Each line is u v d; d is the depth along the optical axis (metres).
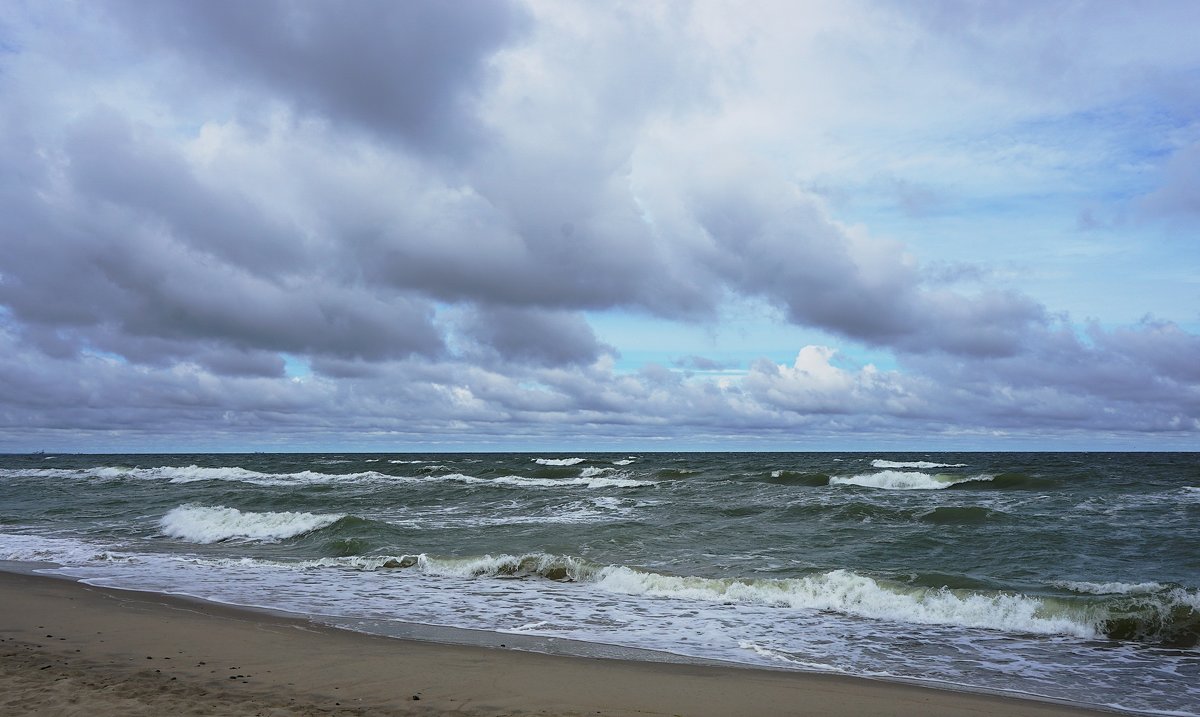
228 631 9.55
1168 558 15.26
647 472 44.25
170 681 7.03
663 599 12.35
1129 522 20.33
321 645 8.90
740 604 11.98
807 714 6.65
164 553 17.28
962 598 11.45
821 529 20.06
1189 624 10.04
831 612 11.44
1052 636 10.11
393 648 8.81
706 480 38.91
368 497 30.80
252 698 6.53
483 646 9.09
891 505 25.62
